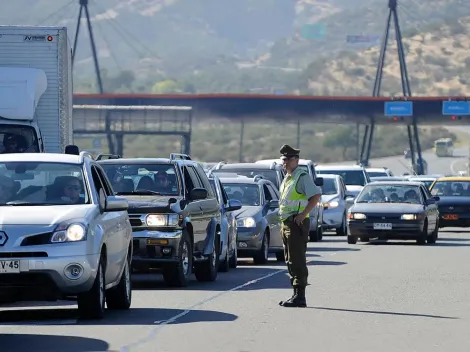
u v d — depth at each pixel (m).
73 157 38.94
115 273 38.28
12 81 61.03
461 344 31.92
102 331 34.00
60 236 35.09
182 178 51.03
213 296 44.84
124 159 51.97
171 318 37.28
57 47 63.16
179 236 48.34
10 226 34.97
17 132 60.94
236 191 66.12
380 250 76.31
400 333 34.12
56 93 63.16
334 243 86.00
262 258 64.38
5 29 63.06
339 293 46.09
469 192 106.44
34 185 37.69
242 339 32.62
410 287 48.78
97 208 37.03
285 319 37.34
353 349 30.89
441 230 109.56
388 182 86.56
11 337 32.72
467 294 45.81
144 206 48.31
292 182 41.72
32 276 34.75
